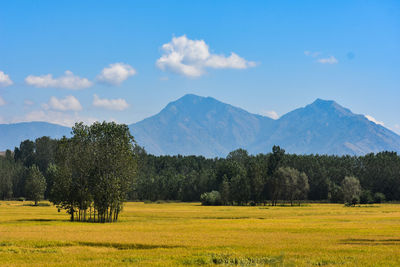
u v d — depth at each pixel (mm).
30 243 52938
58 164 113438
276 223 88062
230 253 44375
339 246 49938
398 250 46500
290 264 38250
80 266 38062
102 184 103625
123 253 45812
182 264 39344
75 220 106812
